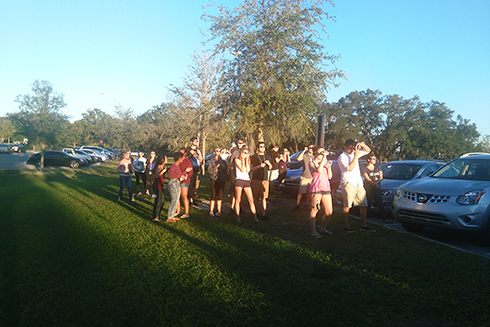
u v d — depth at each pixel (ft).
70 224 23.86
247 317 10.85
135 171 41.81
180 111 78.28
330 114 163.02
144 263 15.70
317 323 10.39
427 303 11.71
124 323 10.64
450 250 17.52
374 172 25.30
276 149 35.55
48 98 82.58
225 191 43.19
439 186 20.38
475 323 10.49
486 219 18.38
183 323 10.44
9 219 25.79
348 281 13.56
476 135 168.66
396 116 169.78
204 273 14.34
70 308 11.61
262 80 44.19
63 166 101.81
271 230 22.11
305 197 36.45
